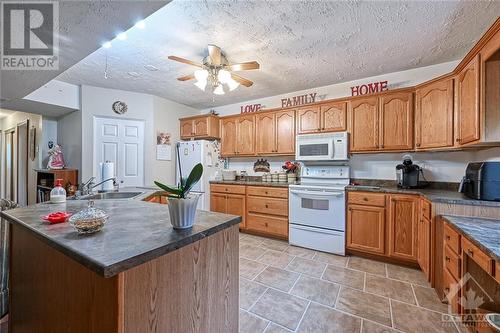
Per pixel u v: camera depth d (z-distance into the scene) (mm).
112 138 3762
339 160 3283
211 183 4203
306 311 1801
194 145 4223
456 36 2184
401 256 2586
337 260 2789
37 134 4188
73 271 954
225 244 1210
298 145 3441
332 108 3270
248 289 2121
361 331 1583
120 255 762
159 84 3537
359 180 3357
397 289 2123
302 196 3201
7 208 1744
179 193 1083
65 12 1382
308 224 3168
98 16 1429
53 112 3777
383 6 1778
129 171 3885
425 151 2842
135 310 791
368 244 2789
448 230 1808
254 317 1728
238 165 4570
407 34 2158
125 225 1126
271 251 3074
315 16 1904
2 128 5801
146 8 1356
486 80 1792
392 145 2871
